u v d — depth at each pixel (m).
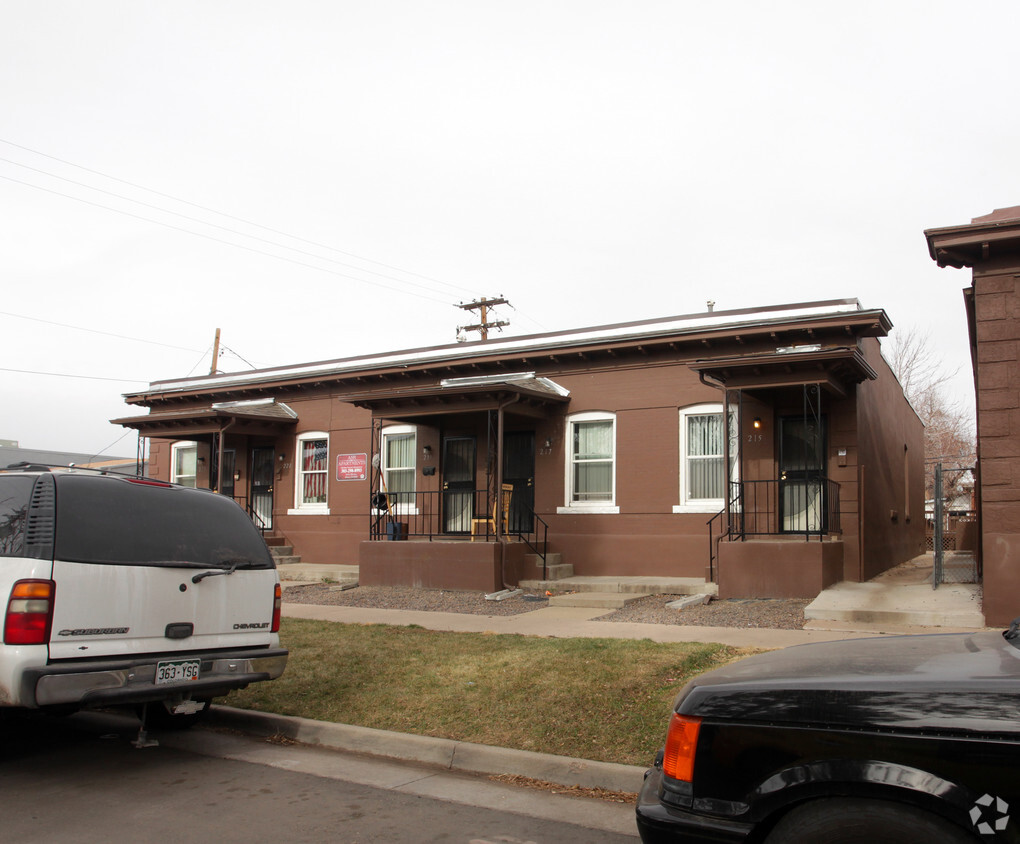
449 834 5.13
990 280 10.38
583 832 5.18
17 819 5.27
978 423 11.40
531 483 16.88
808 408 14.45
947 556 21.75
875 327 13.69
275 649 7.00
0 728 7.70
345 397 16.64
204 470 21.95
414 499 18.20
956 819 2.97
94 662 5.84
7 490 6.17
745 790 3.33
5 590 5.68
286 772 6.39
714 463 15.16
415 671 8.53
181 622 6.39
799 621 11.01
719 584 13.31
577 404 16.41
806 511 13.29
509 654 8.98
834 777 3.15
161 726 7.69
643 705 7.03
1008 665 3.38
